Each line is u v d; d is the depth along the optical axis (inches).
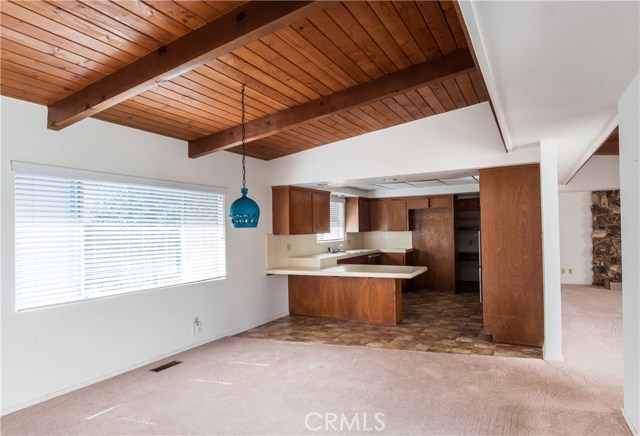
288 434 102.8
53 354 128.6
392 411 114.4
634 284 99.9
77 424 109.6
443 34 113.7
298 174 225.6
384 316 226.2
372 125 191.8
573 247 354.0
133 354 154.0
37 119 127.1
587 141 163.6
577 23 70.8
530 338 176.6
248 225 131.9
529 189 175.5
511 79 97.0
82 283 139.0
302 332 208.8
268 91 140.6
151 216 165.2
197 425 108.2
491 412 112.7
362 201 338.3
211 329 192.1
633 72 93.0
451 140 185.5
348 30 108.3
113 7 88.0
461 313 247.1
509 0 63.2
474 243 359.6
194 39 98.9
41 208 128.0
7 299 118.2
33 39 95.7
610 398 120.3
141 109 142.2
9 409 117.4
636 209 97.9
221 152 201.8
